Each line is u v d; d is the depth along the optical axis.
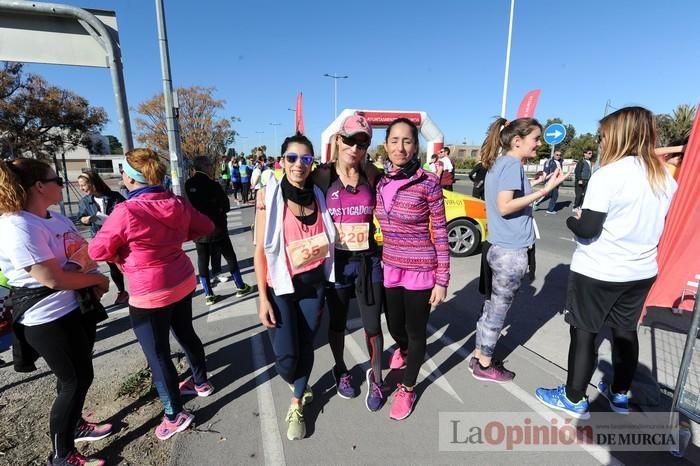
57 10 3.68
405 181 2.05
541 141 2.32
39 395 2.62
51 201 1.86
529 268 2.62
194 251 6.93
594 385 2.62
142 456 2.06
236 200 15.88
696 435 2.16
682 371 1.97
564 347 3.16
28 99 23.73
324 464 2.00
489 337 2.61
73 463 1.97
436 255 2.17
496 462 2.01
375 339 2.38
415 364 2.29
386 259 2.24
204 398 2.55
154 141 32.09
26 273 1.77
